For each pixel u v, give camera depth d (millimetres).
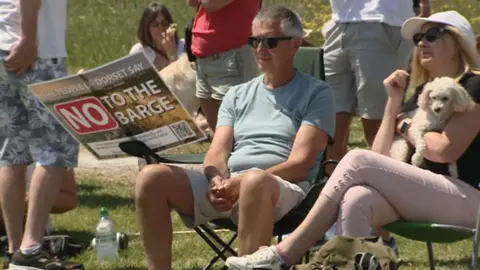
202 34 21781
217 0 21109
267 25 16844
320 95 17000
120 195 26594
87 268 19688
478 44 17031
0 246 20656
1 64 18312
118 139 16594
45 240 20234
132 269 19594
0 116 18625
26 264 18094
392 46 22375
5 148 18719
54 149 18453
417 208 15422
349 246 13898
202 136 16375
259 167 16891
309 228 15070
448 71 16188
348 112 23188
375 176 15211
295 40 16922
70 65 49375
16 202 18828
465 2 53031
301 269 13938
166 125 16219
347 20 22422
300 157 16453
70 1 68688
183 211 16531
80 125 16594
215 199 16141
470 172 15750
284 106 17141
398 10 22297
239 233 15508
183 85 28000
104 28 58531
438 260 20156
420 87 16688
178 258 20453
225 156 17203
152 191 16062
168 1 65500
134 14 63844
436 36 16062
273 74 17188
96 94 15969
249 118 17359
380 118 22641
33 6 18016
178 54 29609
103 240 20594
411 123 16234
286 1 53188
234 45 21469
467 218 15609
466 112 15484
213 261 17516
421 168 15945
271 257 14992
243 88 17672
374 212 15094
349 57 22734
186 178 16344
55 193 18484
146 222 16156
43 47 18484
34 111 18422
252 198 15344
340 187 15070
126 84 15648
